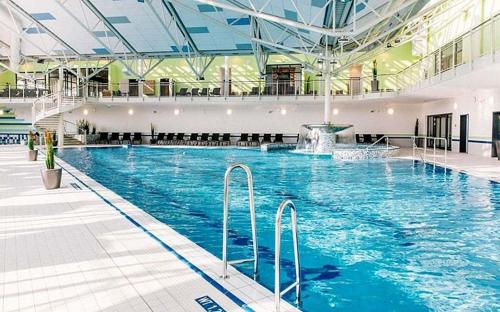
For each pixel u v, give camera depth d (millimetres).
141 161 15375
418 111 23562
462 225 5930
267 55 22125
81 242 4461
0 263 3777
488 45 10625
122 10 17594
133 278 3414
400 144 23734
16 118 26000
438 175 10883
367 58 19719
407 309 3285
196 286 3252
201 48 21312
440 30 20641
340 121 24234
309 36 18203
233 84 24938
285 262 4383
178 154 18391
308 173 11664
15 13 19234
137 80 26078
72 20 19109
